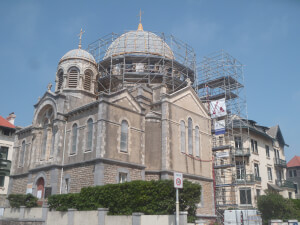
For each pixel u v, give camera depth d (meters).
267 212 36.50
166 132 33.75
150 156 33.53
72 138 33.19
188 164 35.66
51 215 25.64
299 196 69.50
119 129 31.12
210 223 36.28
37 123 37.72
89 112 31.97
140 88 36.69
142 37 47.16
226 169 46.97
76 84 37.72
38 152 36.53
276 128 60.59
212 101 47.38
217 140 49.38
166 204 20.73
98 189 24.19
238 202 46.12
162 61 44.91
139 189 22.08
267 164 53.88
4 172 48.78
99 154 28.70
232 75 50.38
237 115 50.03
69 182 31.28
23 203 29.41
